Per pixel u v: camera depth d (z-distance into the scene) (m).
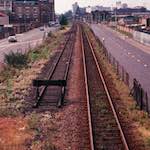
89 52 60.44
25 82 32.38
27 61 47.12
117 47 72.06
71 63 47.28
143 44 79.69
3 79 34.34
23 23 188.12
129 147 16.02
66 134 18.17
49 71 40.03
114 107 22.73
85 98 26.14
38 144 16.56
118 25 165.62
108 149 15.91
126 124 19.73
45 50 64.50
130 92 27.36
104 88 29.16
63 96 25.70
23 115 21.70
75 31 136.12
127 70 41.03
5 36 111.44
